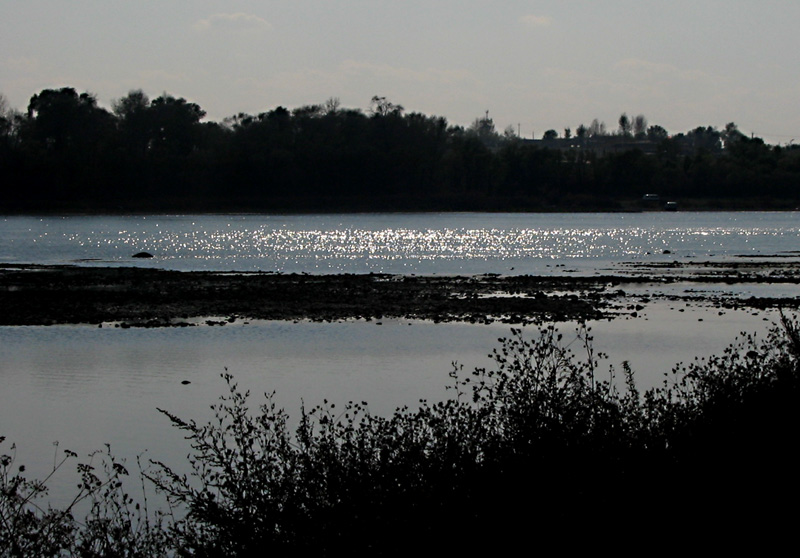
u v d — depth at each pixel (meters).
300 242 127.62
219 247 116.25
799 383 14.27
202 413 25.17
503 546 10.26
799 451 12.41
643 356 33.66
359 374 31.09
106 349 36.53
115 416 24.88
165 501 16.72
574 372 13.15
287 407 25.53
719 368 15.73
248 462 11.98
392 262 92.31
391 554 10.02
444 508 10.34
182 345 37.59
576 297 55.56
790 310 48.41
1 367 32.56
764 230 164.88
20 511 10.93
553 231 158.75
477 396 12.90
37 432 23.27
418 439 11.51
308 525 10.29
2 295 55.28
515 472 10.89
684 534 10.88
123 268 79.50
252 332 41.28
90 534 11.73
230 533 10.48
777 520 11.18
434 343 38.03
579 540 10.47
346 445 11.09
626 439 12.02
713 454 12.00
